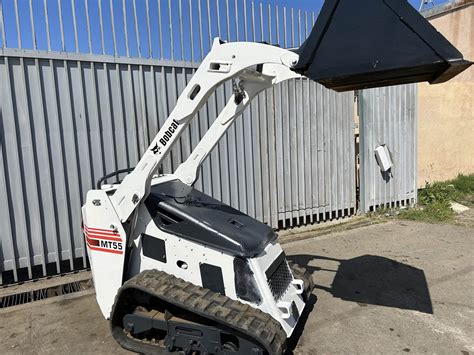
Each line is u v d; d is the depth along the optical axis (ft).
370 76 7.91
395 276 15.48
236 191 19.99
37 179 15.28
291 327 9.89
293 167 21.95
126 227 10.57
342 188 24.08
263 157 20.80
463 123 34.19
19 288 14.76
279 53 8.97
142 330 10.19
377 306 13.03
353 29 7.95
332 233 21.45
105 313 10.81
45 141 15.21
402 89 26.20
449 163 33.71
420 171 31.99
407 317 12.30
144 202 10.64
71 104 15.64
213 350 9.44
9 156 14.75
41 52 14.80
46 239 15.65
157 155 10.09
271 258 10.34
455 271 15.85
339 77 7.91
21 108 14.78
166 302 9.95
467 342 10.91
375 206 25.82
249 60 9.35
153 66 17.24
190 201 11.44
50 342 11.03
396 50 7.36
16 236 15.11
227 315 8.91
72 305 13.24
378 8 7.82
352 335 11.32
